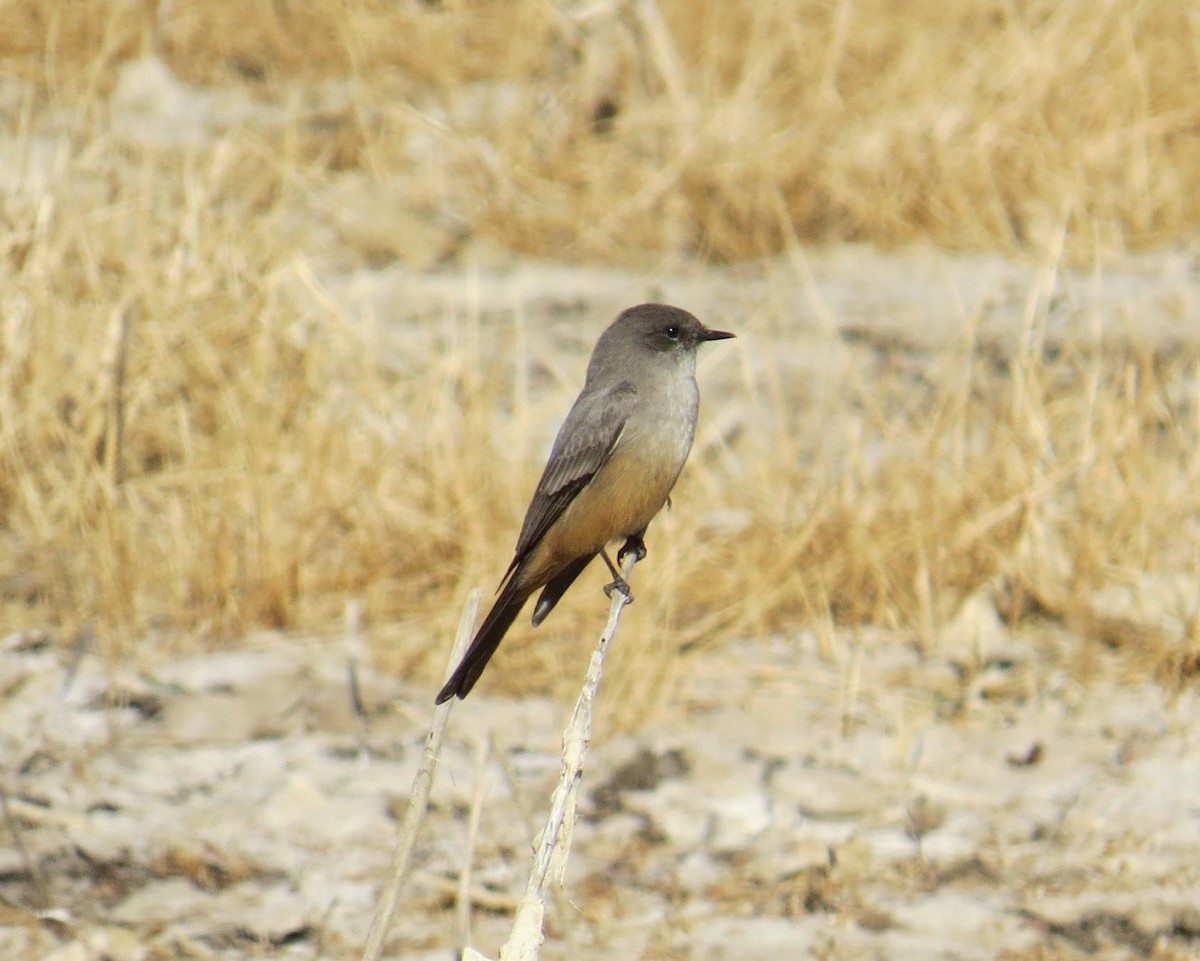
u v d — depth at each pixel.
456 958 9.02
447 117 21.16
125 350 13.63
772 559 12.69
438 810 10.48
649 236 19.61
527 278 18.70
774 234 19.52
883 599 12.59
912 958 8.98
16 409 13.81
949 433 14.19
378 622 12.43
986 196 19.52
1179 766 10.86
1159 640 12.07
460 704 11.65
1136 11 21.39
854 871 9.87
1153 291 17.70
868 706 11.66
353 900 9.57
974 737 11.27
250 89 22.50
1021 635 12.50
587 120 20.95
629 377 9.64
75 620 12.41
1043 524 12.99
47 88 21.48
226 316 14.36
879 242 19.48
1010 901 9.53
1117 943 9.18
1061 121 20.03
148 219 15.12
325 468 13.02
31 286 14.13
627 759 10.97
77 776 10.77
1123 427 13.60
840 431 15.09
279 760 11.00
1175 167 19.94
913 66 21.12
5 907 9.35
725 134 19.97
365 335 14.51
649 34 21.44
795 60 22.14
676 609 12.59
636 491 9.62
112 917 9.38
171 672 11.97
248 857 9.97
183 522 12.92
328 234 18.86
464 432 13.45
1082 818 10.34
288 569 12.57
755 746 11.17
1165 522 13.02
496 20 23.31
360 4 23.31
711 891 9.70
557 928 9.34
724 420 15.20
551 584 10.01
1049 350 16.52
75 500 12.95
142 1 23.00
